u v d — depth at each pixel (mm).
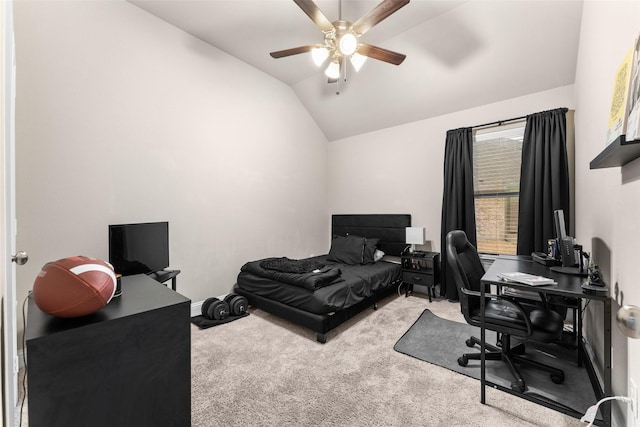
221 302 3039
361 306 3045
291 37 3154
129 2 2641
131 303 1101
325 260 4242
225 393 1794
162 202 2895
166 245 2695
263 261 3477
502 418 1572
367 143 4684
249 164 3770
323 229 5082
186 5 2676
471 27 2822
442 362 2156
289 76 4094
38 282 913
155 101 2836
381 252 4188
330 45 2379
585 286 1532
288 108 4371
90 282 938
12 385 1207
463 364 2090
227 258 3496
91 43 2416
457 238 2273
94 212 2439
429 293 3604
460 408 1656
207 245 3285
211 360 2191
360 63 2557
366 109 4285
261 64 3758
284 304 2871
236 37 3170
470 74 3258
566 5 2408
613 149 1063
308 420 1565
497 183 3449
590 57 2111
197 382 1910
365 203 4723
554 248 2275
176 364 1098
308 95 4453
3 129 989
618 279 1444
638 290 1176
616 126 1335
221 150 3432
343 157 5012
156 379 1050
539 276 1845
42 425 833
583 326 2438
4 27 1056
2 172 946
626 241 1325
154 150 2832
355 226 4676
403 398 1747
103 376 935
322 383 1900
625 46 1335
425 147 4047
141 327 1014
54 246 2232
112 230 2225
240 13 2779
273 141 4109
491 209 3502
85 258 1027
